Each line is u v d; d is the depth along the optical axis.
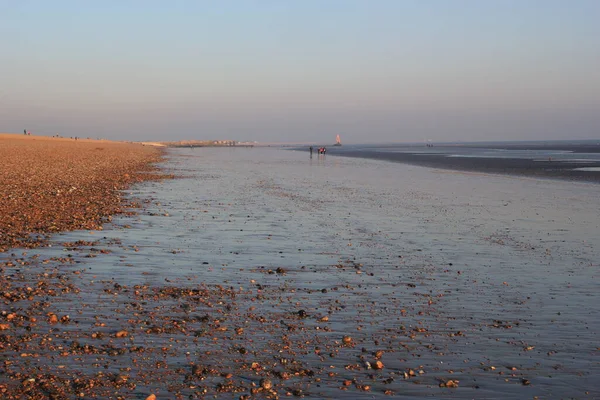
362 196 35.97
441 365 8.96
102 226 21.44
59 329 9.90
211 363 8.76
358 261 16.64
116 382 7.92
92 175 46.91
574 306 12.36
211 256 16.80
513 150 156.25
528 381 8.41
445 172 62.62
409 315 11.52
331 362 8.97
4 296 11.68
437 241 20.20
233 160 100.81
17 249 16.47
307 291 13.16
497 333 10.52
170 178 50.25
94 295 12.09
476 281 14.50
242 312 11.39
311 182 48.31
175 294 12.47
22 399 7.36
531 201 33.53
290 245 18.89
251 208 28.84
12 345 9.07
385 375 8.54
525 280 14.68
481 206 30.88
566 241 20.44
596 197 35.84
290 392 7.89
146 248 17.59
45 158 69.44
